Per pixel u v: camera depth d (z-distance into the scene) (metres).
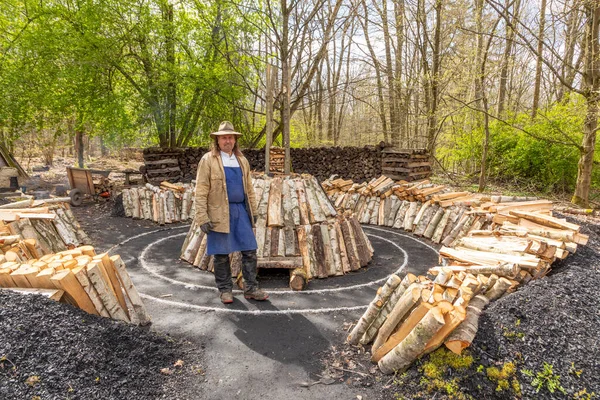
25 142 17.97
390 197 8.62
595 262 4.61
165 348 3.03
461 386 2.51
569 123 11.09
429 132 15.00
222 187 3.85
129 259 5.67
